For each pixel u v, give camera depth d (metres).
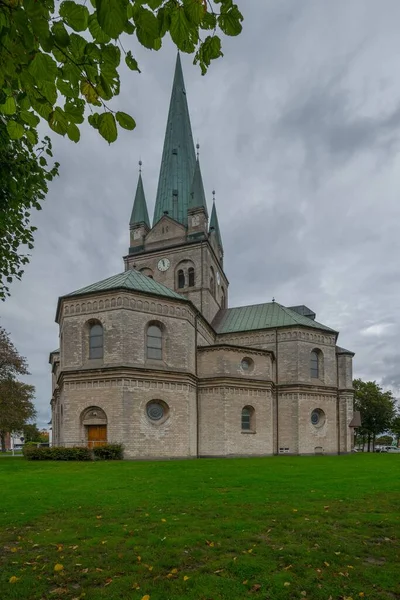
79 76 4.45
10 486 18.19
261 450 40.28
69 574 7.88
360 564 8.42
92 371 33.69
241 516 12.12
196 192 56.16
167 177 61.12
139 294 35.25
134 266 57.69
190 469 24.53
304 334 47.28
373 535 10.39
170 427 34.34
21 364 48.94
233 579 7.60
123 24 3.63
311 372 47.31
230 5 4.27
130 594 6.97
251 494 15.75
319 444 45.12
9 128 5.28
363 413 78.12
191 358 38.53
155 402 34.47
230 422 38.75
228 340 50.09
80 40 4.18
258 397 41.12
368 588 7.32
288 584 7.36
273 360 46.56
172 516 12.20
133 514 12.50
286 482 18.91
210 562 8.44
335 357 48.94
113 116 4.74
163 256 56.03
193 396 38.09
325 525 11.19
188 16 4.01
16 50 3.93
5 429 49.22
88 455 31.12
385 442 129.25
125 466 26.34
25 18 3.63
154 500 14.63
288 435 44.34
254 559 8.56
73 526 11.20
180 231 56.50
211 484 18.36
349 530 10.79
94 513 12.68
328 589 7.23
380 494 15.80
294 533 10.44
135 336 34.50
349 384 49.88
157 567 8.13
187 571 8.01
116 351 33.69
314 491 16.42
